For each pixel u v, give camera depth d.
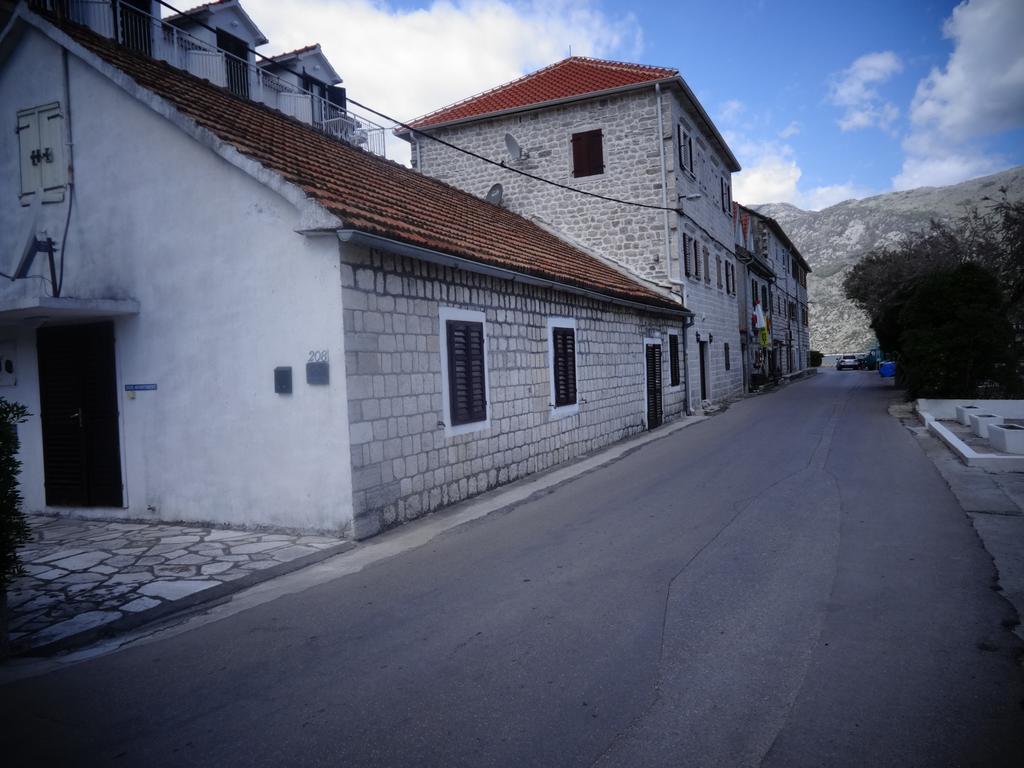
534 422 11.21
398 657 4.06
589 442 13.45
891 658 3.81
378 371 7.50
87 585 5.77
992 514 7.10
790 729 3.10
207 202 7.72
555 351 12.08
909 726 3.10
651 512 7.71
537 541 6.70
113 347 8.37
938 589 4.90
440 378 8.66
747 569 5.49
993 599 4.67
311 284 7.16
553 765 2.87
